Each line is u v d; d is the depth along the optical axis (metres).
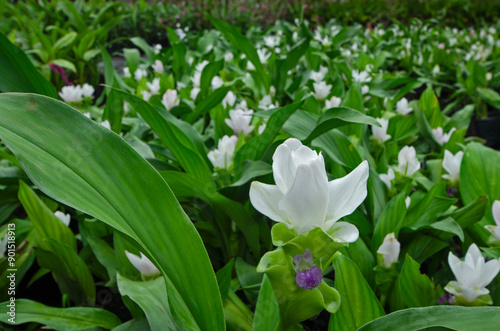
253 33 3.37
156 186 0.38
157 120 0.67
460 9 5.01
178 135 0.71
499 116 1.92
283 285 0.35
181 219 0.39
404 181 0.77
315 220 0.33
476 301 0.52
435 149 1.12
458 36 3.41
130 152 0.38
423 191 0.85
